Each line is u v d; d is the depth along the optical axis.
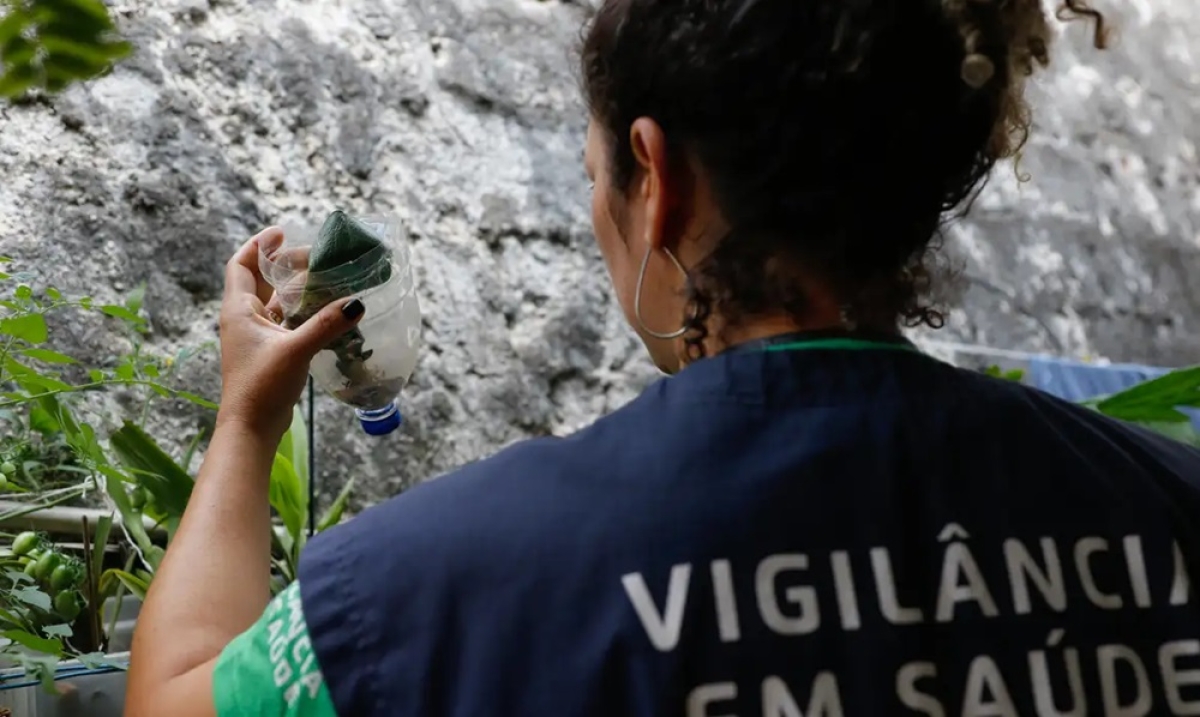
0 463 1.25
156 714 0.51
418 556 0.48
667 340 0.60
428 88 1.97
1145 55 3.13
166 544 1.33
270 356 0.70
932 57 0.51
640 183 0.58
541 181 2.05
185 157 1.69
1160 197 3.06
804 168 0.51
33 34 0.85
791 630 0.46
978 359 2.57
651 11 0.53
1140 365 2.84
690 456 0.50
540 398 1.97
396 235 0.86
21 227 1.52
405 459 1.80
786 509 0.48
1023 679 0.47
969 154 0.54
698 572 0.47
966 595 0.48
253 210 1.74
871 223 0.52
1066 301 2.80
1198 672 0.48
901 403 0.52
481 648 0.46
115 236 1.60
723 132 0.51
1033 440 0.52
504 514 0.49
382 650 0.47
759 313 0.54
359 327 0.81
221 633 0.57
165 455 1.23
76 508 1.36
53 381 1.09
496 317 1.96
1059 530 0.50
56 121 1.58
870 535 0.48
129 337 1.57
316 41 1.86
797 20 0.49
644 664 0.45
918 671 0.46
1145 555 0.50
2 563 1.13
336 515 1.46
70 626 1.12
